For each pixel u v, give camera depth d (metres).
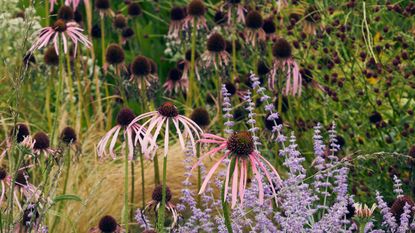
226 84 5.39
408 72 5.16
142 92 5.17
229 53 5.89
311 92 5.51
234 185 2.89
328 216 3.77
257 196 4.06
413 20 5.59
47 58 5.52
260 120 5.55
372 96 5.57
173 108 3.28
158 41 7.43
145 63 5.14
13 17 7.18
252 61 6.25
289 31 5.74
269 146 5.17
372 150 5.00
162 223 3.35
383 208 3.70
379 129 5.07
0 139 5.15
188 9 5.54
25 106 6.09
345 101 5.45
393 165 4.86
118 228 4.07
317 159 4.09
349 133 5.15
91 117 6.16
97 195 4.79
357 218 3.45
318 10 5.52
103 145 3.73
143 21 7.78
